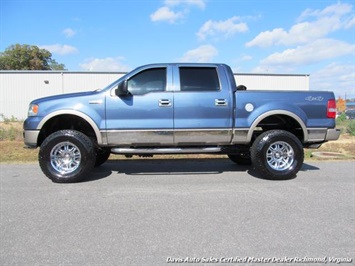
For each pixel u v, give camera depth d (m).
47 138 6.30
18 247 3.50
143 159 9.02
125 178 6.71
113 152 6.44
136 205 4.91
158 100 6.34
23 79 32.91
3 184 6.23
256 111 6.52
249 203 5.01
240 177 6.82
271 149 6.57
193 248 3.46
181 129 6.40
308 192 5.65
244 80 34.75
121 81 6.36
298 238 3.71
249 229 3.97
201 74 6.56
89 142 6.37
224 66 6.64
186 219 4.31
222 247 3.48
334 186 6.08
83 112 6.28
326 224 4.14
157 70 6.49
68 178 6.26
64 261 3.19
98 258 3.25
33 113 6.37
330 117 6.74
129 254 3.33
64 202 5.08
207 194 5.50
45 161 6.28
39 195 5.47
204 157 9.33
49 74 33.00
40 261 3.19
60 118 6.71
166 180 6.54
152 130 6.38
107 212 4.61
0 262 3.17
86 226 4.08
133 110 6.32
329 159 9.36
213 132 6.47
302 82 35.84
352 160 9.17
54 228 4.02
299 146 6.59
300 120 6.60
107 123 6.32
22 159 9.11
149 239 3.69
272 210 4.68
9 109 32.97
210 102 6.42
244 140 6.57
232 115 6.48
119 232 3.89
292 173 6.54
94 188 5.91
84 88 33.34
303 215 4.47
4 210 4.71
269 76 35.16
